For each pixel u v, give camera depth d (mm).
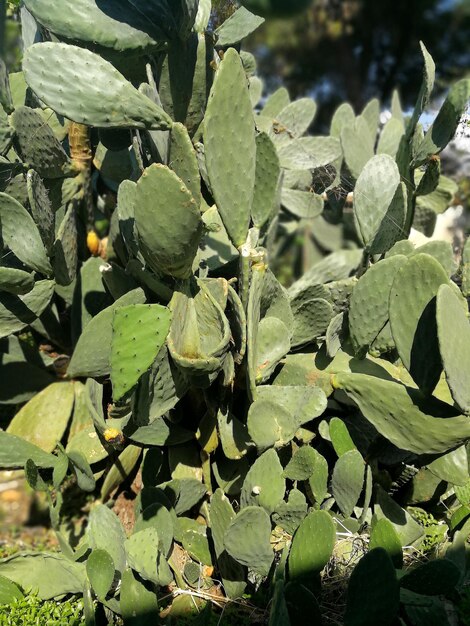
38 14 1167
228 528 1097
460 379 1010
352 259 2115
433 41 4680
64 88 1118
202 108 1321
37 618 1189
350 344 1343
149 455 1318
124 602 1107
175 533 1281
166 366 1107
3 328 1334
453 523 1275
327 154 1850
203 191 1407
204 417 1295
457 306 1034
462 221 2535
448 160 2402
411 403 1113
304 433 1328
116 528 1202
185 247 1079
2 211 1254
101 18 1162
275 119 1948
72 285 1517
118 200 1313
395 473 1390
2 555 1753
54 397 1461
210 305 1147
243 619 1173
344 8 4605
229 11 1527
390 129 1898
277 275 3045
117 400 990
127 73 1362
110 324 1301
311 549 1041
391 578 970
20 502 2154
